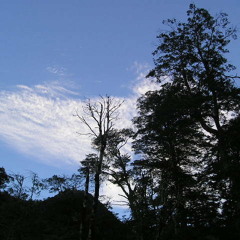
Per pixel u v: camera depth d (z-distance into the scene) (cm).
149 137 2994
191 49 2958
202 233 2298
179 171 2561
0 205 3309
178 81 2961
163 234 2336
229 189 2291
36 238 2853
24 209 3231
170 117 2761
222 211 2394
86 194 2559
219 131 2514
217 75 2711
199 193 2377
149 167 2697
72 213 3412
